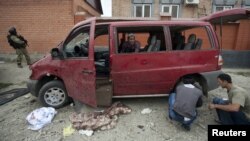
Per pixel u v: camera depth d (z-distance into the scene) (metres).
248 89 6.30
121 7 14.45
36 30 9.49
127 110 4.38
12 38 8.08
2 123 4.00
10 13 9.37
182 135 3.61
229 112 3.60
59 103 4.58
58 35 9.50
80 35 4.55
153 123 4.00
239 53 9.64
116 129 3.78
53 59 4.46
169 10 14.55
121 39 4.89
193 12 14.44
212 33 4.50
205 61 4.48
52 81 4.54
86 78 3.99
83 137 3.53
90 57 3.90
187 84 3.86
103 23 4.32
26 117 4.18
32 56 9.64
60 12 9.31
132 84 4.40
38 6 9.29
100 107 4.49
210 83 4.50
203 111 4.53
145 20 4.50
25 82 6.61
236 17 4.93
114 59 4.24
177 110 3.61
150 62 4.34
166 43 4.37
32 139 3.48
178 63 4.41
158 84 4.46
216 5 14.46
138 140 3.46
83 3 11.41
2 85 6.29
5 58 9.66
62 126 3.87
